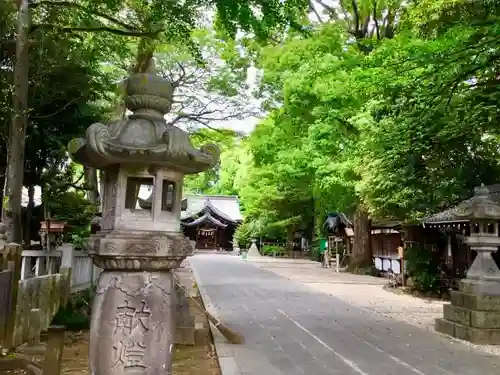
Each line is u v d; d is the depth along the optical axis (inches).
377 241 926.4
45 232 438.9
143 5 371.2
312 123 789.2
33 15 400.5
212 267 1021.2
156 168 146.2
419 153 457.7
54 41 409.4
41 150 474.6
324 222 1210.0
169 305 142.2
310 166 797.2
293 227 1504.7
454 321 341.7
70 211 514.9
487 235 342.3
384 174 558.6
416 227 631.2
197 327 327.9
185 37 364.5
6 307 229.9
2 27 372.8
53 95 426.0
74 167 588.1
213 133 897.5
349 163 698.8
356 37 847.7
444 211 551.8
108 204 152.3
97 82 492.1
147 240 135.1
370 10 796.6
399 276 677.3
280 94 871.1
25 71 328.2
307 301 513.3
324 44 688.4
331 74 649.6
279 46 751.1
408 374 237.1
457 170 503.5
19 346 263.1
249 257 1503.4
